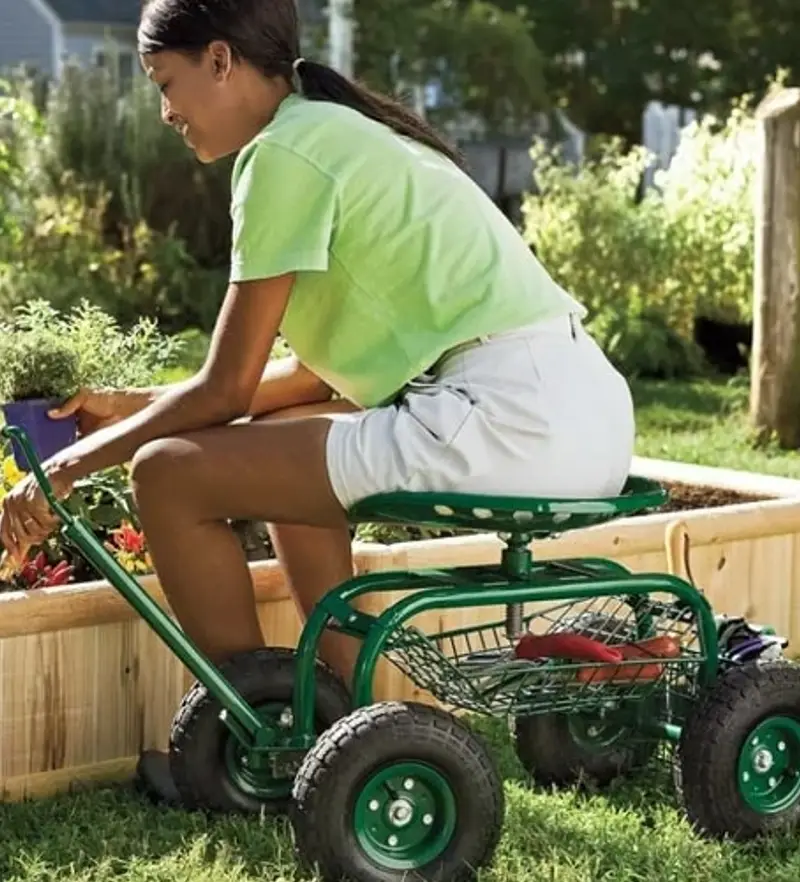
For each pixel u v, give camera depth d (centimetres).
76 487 411
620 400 357
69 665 389
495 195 1944
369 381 352
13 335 441
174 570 358
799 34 2058
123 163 1297
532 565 366
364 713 330
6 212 1137
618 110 2112
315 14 1880
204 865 346
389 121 359
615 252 1098
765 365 802
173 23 352
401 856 333
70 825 366
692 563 479
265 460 346
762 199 794
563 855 352
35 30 1998
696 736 362
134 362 489
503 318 347
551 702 361
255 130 359
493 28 1945
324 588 391
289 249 342
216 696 354
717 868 348
